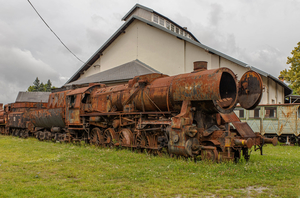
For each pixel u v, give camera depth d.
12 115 24.66
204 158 9.29
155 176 7.31
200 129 9.86
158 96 10.82
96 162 9.42
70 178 7.29
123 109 12.62
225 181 6.86
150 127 11.41
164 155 10.34
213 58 22.11
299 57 31.66
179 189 6.18
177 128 9.37
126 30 29.28
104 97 14.40
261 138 9.91
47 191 5.98
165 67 25.58
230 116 9.65
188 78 9.80
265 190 6.12
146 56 27.22
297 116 18.84
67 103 16.52
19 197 5.57
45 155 11.16
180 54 24.53
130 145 11.92
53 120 17.67
